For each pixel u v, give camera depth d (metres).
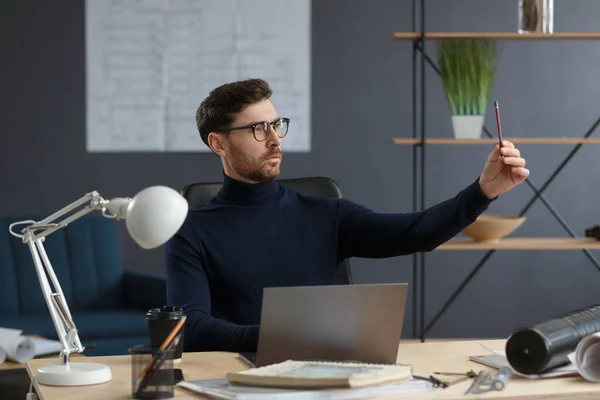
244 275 2.49
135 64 5.42
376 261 5.64
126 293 4.74
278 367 1.75
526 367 1.79
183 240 2.49
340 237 2.65
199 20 5.45
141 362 1.70
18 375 3.21
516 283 5.74
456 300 5.71
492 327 5.74
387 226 2.56
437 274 5.70
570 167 5.74
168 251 2.51
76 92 5.40
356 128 5.61
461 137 4.61
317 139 5.59
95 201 1.81
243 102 2.51
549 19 4.52
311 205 2.63
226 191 2.58
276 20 5.50
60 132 5.40
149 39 5.42
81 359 2.09
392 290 1.89
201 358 2.10
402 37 4.60
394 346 1.92
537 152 5.73
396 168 5.65
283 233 2.55
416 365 1.98
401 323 1.92
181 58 5.45
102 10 5.39
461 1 5.63
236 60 5.48
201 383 1.78
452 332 5.72
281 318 1.83
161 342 1.99
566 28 5.70
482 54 4.59
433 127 5.66
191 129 5.48
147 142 5.45
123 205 1.76
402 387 1.71
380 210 5.65
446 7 5.62
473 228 4.56
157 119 5.45
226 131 2.52
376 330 1.90
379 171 5.64
